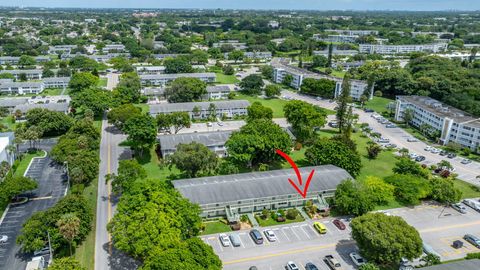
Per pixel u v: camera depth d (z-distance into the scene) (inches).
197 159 3922.2
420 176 4409.5
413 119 6919.3
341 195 3690.9
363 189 3742.6
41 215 3043.8
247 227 3496.6
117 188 3713.1
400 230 2910.9
